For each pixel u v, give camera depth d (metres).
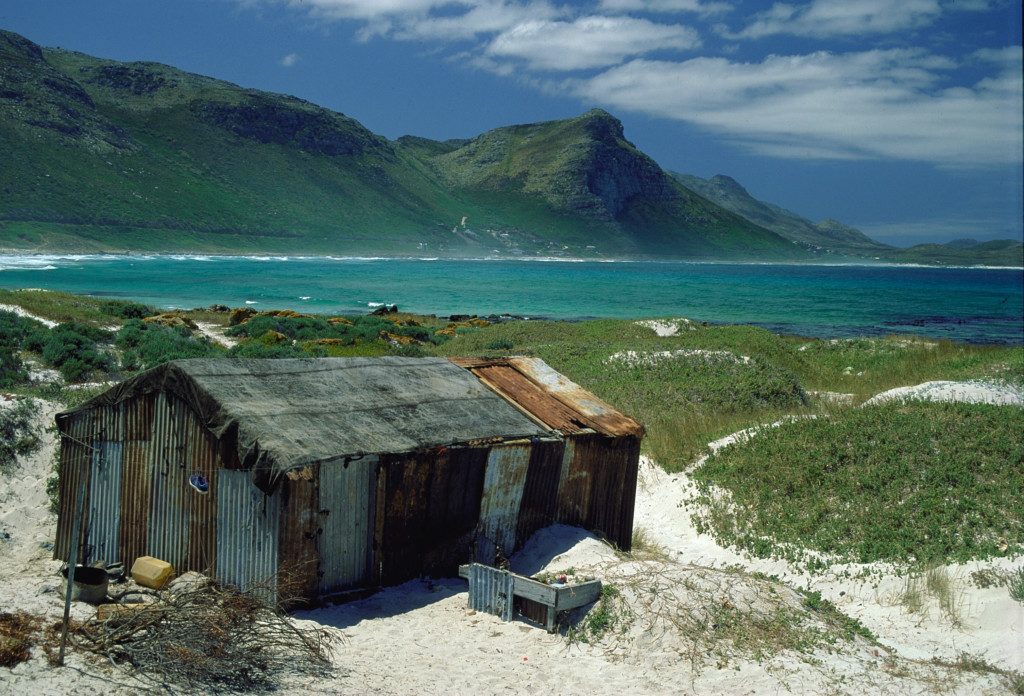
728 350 27.31
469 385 13.66
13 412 14.52
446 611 10.27
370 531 10.69
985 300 103.00
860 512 13.09
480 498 11.73
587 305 83.12
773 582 11.04
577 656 9.10
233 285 96.31
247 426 9.66
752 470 15.26
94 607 9.31
